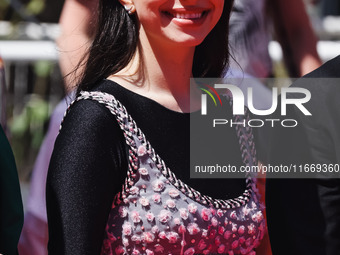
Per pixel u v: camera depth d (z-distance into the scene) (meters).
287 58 8.08
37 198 7.11
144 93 4.85
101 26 4.94
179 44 4.77
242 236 4.81
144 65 4.90
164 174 4.64
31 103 10.56
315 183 4.85
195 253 4.66
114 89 4.75
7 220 4.56
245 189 4.93
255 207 4.89
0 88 5.25
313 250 4.85
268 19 7.82
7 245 4.56
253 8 7.56
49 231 4.57
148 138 4.70
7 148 4.62
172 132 4.79
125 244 4.58
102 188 4.50
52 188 4.52
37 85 10.52
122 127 4.61
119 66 4.89
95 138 4.52
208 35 5.22
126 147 4.61
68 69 7.00
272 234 5.04
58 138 4.62
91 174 4.48
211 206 4.71
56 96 10.55
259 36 7.62
